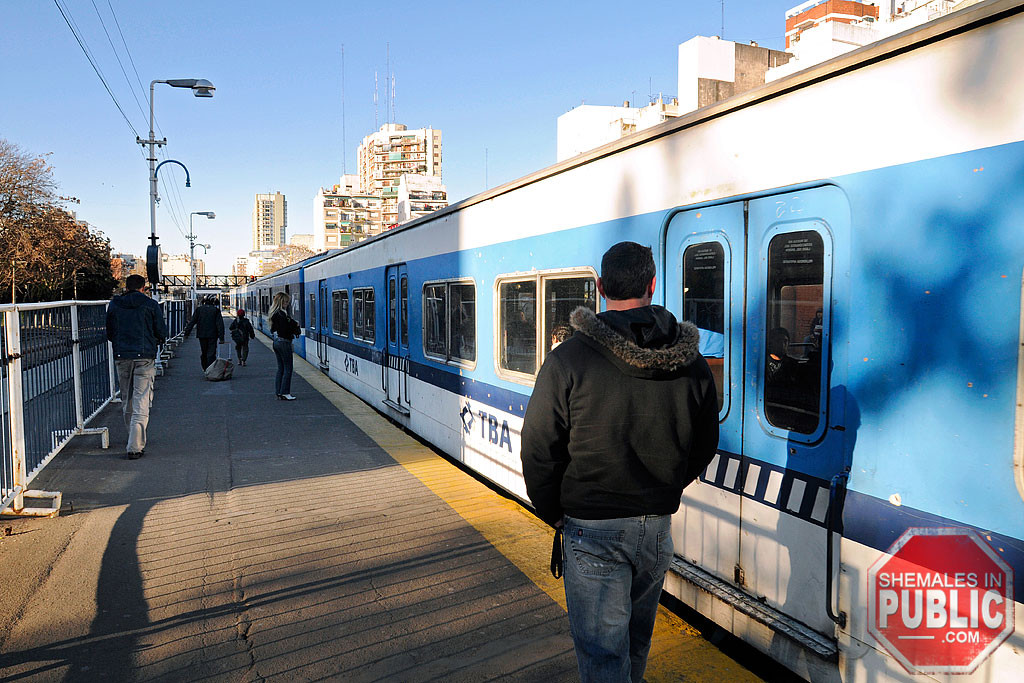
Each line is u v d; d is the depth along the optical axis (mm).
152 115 19031
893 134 2607
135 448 7496
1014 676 2213
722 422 3488
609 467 2275
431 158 168750
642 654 2600
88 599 4090
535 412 2326
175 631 3732
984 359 2303
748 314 3303
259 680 3275
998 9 2242
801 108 2996
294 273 22188
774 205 3148
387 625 3820
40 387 6371
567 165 4855
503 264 6031
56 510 5566
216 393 12773
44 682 3225
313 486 6520
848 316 2785
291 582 4363
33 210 33312
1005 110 2248
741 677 3301
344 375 13797
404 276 9320
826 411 2889
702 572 3654
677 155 3764
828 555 2869
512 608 4023
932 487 2465
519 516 5645
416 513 5727
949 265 2410
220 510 5777
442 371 7773
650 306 2361
